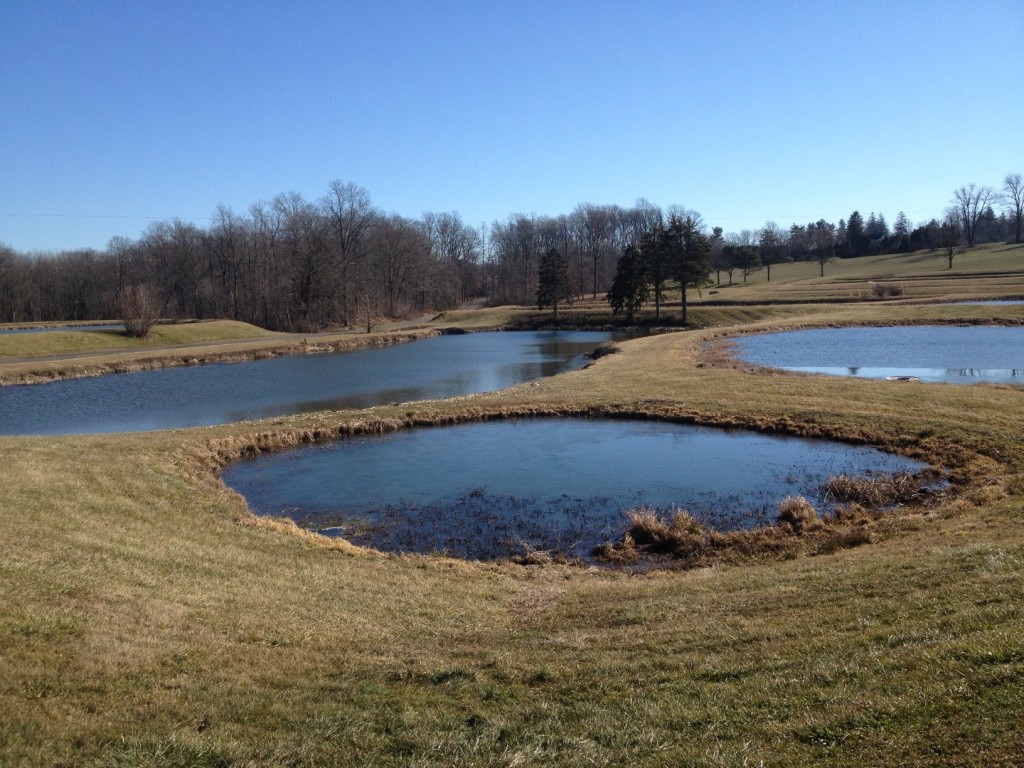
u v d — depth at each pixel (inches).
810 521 620.4
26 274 4089.6
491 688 310.3
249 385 1755.7
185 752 253.6
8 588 385.4
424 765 245.4
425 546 617.9
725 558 560.7
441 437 1042.1
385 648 369.1
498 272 5280.5
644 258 3211.1
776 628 347.6
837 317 2571.4
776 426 1016.2
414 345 2864.2
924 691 236.1
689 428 1055.6
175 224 4055.1
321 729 274.8
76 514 571.5
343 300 3885.3
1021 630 268.1
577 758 240.8
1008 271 3875.5
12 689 286.7
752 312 3078.2
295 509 726.5
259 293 3944.4
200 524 601.3
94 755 251.0
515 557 584.4
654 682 302.8
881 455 864.3
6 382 1793.8
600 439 1002.7
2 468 690.2
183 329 2928.2
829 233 6505.9
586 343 2743.6
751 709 257.8
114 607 386.0
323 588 470.9
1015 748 189.2
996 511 560.7
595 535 636.7
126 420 1317.7
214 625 384.8
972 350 1780.3
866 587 391.2
